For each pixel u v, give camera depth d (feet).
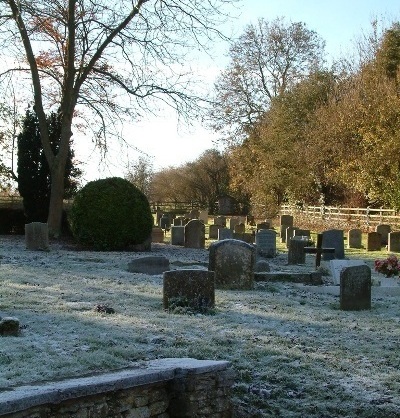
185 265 64.18
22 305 37.83
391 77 148.05
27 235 76.23
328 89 168.76
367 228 137.39
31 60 93.61
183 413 22.71
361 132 140.77
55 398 19.20
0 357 24.76
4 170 127.95
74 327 31.89
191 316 37.35
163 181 239.50
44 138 96.12
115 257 71.72
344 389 26.58
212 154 235.81
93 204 81.82
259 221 163.73
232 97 172.65
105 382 20.59
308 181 165.07
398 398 25.96
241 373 27.43
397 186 133.80
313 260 79.87
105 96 99.71
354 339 34.42
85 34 95.09
